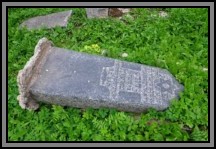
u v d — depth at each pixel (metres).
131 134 1.50
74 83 1.63
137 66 1.81
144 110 1.60
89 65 1.76
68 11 2.63
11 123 1.61
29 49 2.19
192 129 1.55
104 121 1.56
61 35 2.35
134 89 1.65
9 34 2.38
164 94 1.66
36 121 1.60
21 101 1.60
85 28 2.40
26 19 2.73
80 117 1.62
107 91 1.61
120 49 2.14
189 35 2.27
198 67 1.92
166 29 2.35
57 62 1.75
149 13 2.60
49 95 1.59
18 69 2.03
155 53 2.05
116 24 2.42
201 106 1.62
